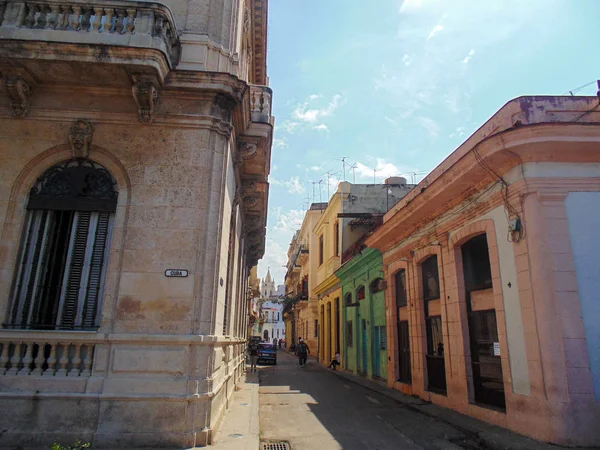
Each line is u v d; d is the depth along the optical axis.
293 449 6.44
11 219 6.65
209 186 6.99
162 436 5.78
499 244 7.96
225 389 8.38
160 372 6.09
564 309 6.72
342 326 20.92
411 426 8.06
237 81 7.23
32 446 5.66
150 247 6.61
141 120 6.98
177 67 7.35
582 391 6.39
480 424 7.82
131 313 6.34
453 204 9.58
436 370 10.57
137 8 6.66
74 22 6.59
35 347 6.32
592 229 7.11
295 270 39.97
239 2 8.81
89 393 5.91
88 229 6.87
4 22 6.45
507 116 7.86
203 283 6.60
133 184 6.85
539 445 6.26
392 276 13.82
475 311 8.95
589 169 7.33
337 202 23.30
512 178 7.57
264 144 9.35
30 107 6.97
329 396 12.02
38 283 6.59
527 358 6.99
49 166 6.96
